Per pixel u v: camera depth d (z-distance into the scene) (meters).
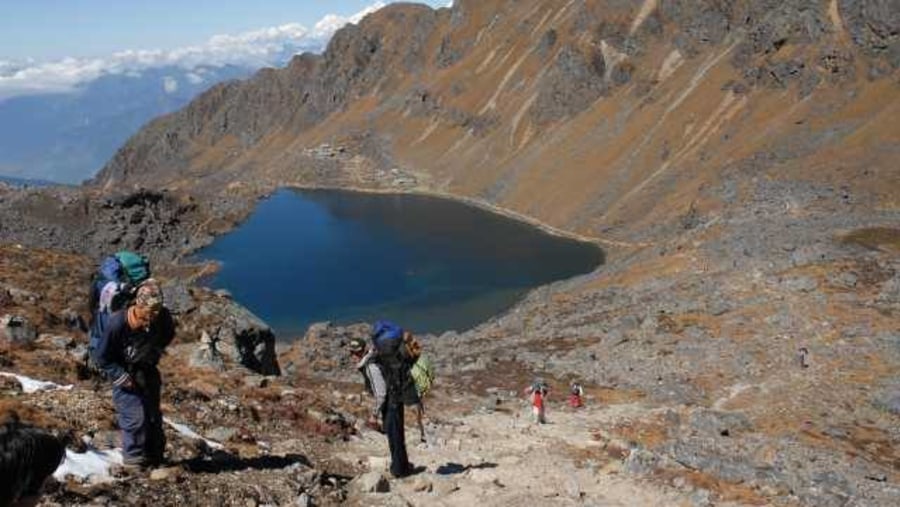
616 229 161.75
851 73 153.88
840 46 157.75
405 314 110.69
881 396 43.75
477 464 17.25
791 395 45.75
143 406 11.66
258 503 11.66
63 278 36.56
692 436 34.25
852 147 131.50
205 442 14.08
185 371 22.42
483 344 73.00
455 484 14.46
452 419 31.22
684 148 179.38
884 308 59.50
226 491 11.67
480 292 121.75
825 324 57.41
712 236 100.06
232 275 143.62
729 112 177.50
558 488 15.72
